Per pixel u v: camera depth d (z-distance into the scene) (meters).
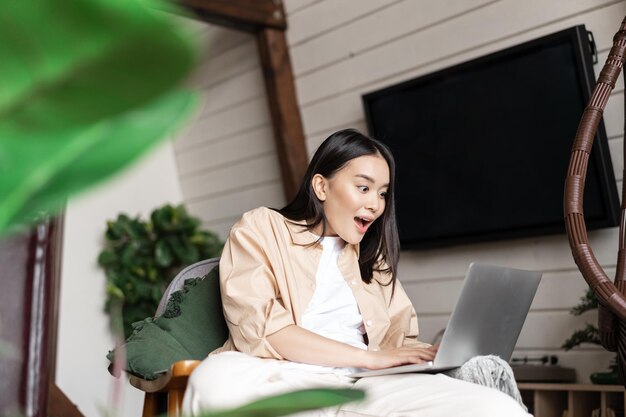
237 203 4.38
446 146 3.25
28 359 0.52
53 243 0.55
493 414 1.46
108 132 0.18
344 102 3.69
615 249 2.83
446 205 3.27
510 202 3.07
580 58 2.82
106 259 4.25
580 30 2.83
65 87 0.18
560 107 2.91
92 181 0.19
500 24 3.14
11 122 0.18
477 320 1.65
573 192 1.94
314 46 3.80
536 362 2.97
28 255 0.53
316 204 1.88
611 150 2.83
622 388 2.45
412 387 1.56
